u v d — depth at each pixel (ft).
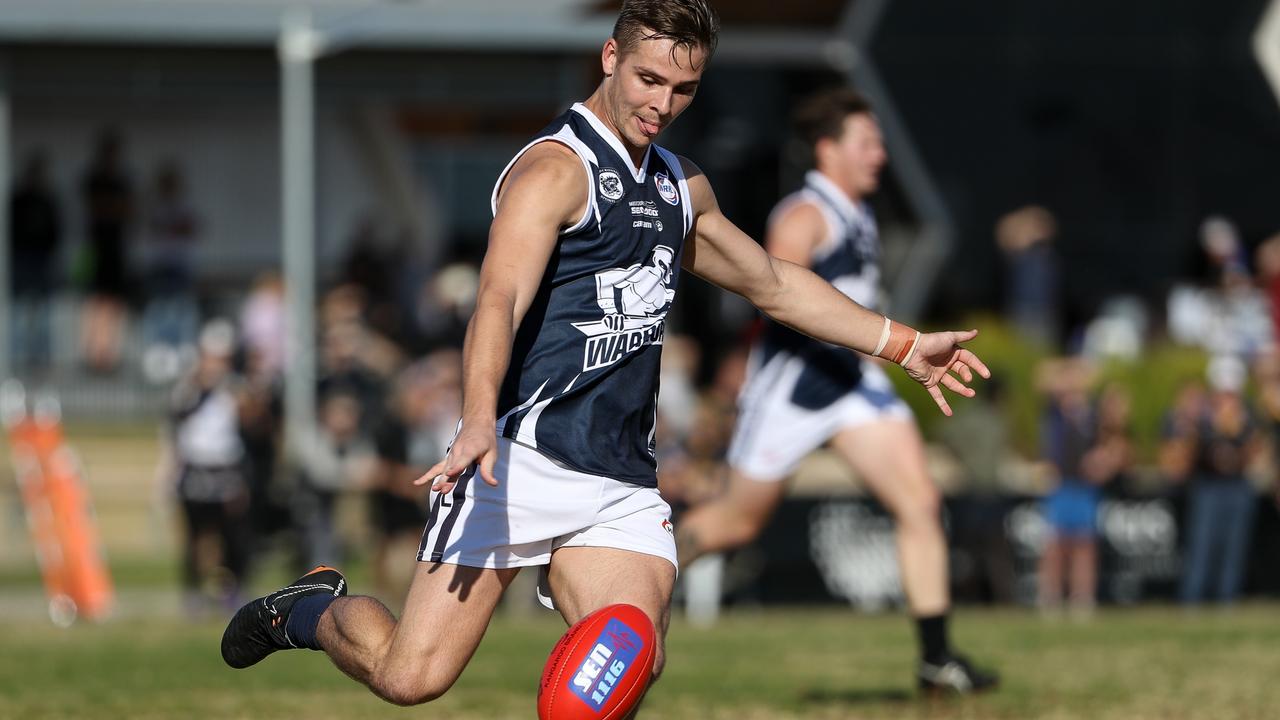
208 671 103.96
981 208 280.31
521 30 237.04
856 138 87.20
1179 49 284.61
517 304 48.16
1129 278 280.10
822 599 169.07
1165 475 185.98
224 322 240.94
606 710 47.21
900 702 88.17
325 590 56.08
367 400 199.62
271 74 243.40
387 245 270.05
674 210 52.70
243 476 166.91
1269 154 285.43
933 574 87.25
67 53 238.68
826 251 86.94
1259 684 95.91
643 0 50.19
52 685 96.32
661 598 51.39
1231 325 226.99
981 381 176.04
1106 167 282.15
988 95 282.36
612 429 51.93
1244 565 180.96
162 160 262.88
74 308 235.81
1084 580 169.89
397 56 240.94
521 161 50.98
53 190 244.83
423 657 50.98
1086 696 90.02
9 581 194.80
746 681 98.84
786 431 87.04
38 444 154.92
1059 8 283.18
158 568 208.13
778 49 260.62
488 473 44.93
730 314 259.19
